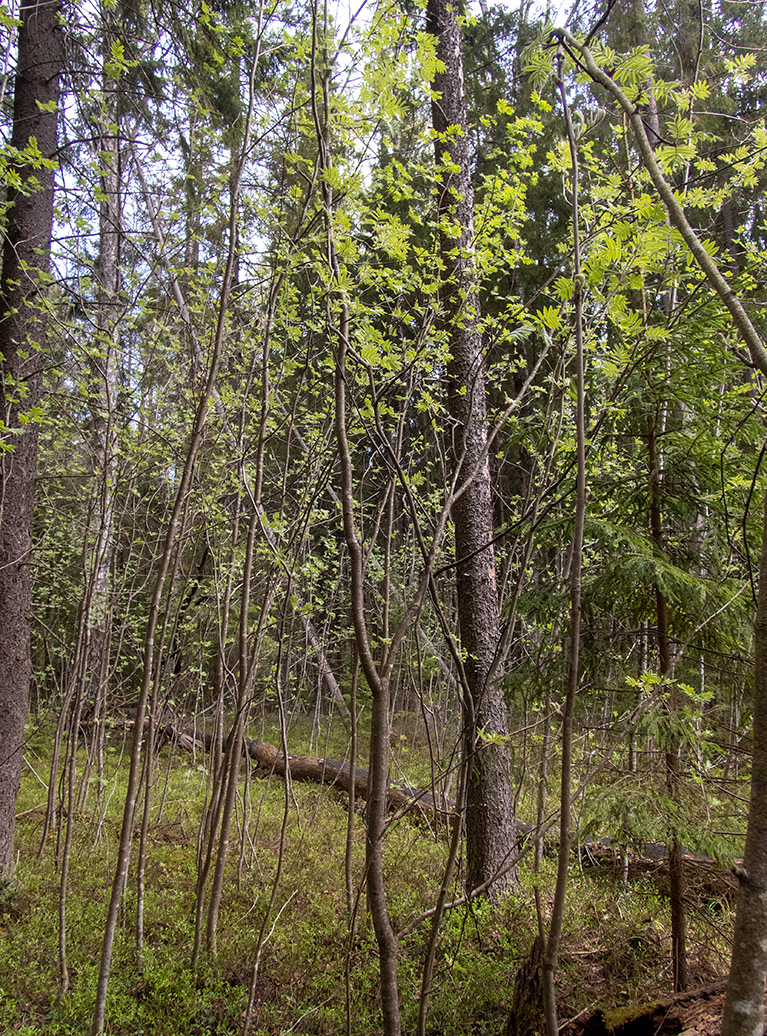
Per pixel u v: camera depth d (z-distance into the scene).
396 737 8.44
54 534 6.53
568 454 3.04
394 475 2.67
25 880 4.94
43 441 6.32
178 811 7.06
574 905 4.05
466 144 4.17
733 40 5.39
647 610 3.20
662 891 3.00
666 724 2.52
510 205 3.43
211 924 4.12
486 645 4.88
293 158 2.76
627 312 2.66
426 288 2.98
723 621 2.82
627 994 3.03
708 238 2.92
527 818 5.80
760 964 1.19
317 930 4.36
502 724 4.82
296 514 4.83
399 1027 1.99
